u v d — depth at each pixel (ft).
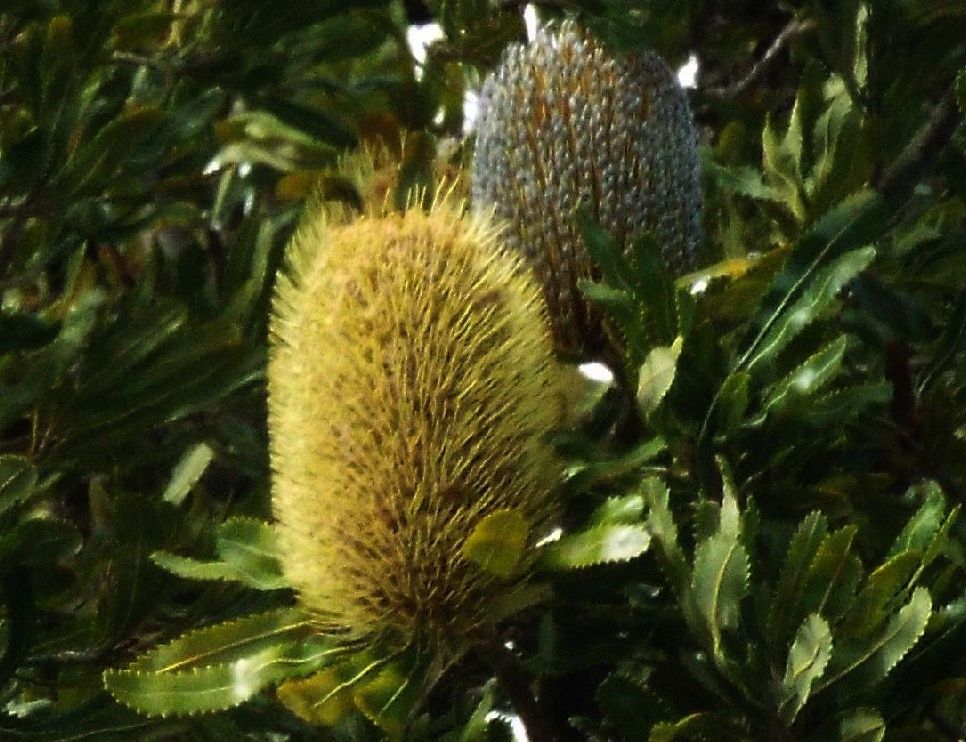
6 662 5.01
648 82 4.70
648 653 4.70
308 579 4.45
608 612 4.68
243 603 5.11
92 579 5.25
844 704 4.47
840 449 4.81
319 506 4.42
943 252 5.21
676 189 4.70
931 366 4.83
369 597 4.42
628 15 4.75
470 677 5.11
